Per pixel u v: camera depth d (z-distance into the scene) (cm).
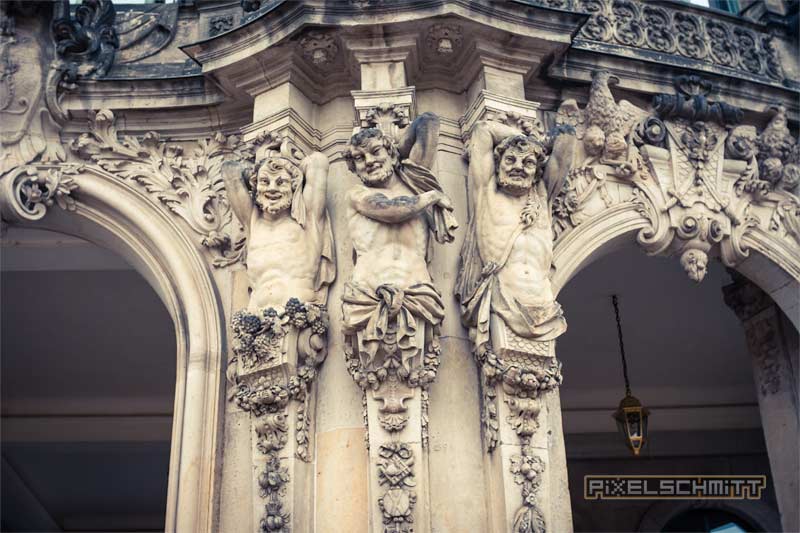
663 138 954
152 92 942
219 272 895
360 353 767
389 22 858
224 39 897
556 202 899
